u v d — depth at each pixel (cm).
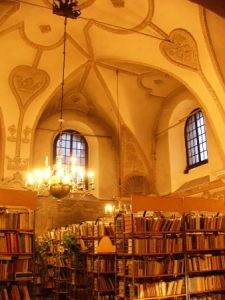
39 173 1000
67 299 1238
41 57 1363
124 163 1634
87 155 1748
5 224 760
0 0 1087
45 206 1542
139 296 807
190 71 1207
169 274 852
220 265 927
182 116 1583
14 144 1415
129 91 1584
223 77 1123
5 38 1248
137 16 1143
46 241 1286
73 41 1334
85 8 1143
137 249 834
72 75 1464
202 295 891
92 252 1079
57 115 1708
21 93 1414
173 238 888
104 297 1004
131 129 1647
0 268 739
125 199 1608
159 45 1209
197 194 1374
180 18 1091
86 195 1636
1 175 1375
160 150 1648
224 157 1212
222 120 1189
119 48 1319
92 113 1766
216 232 962
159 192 1611
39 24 1227
